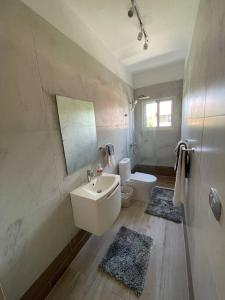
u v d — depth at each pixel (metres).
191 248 1.13
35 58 1.05
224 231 0.44
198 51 1.12
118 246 1.55
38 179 1.10
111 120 2.29
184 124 2.32
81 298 1.13
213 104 0.63
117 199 1.56
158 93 3.17
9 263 0.92
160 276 1.24
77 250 1.51
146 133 3.49
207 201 0.68
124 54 2.35
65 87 1.33
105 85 2.08
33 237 1.07
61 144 1.31
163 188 2.76
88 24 1.63
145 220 1.94
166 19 1.60
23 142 0.99
